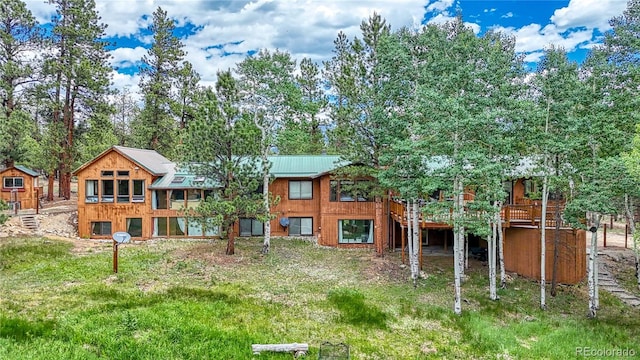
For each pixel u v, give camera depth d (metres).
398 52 18.16
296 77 26.69
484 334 13.45
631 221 16.16
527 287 18.97
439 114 15.56
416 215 18.61
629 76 15.37
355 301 15.68
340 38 27.62
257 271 19.62
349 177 23.42
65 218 28.59
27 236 24.36
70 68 32.88
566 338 13.53
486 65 16.77
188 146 21.12
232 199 21.78
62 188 36.53
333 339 12.34
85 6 34.28
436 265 21.64
